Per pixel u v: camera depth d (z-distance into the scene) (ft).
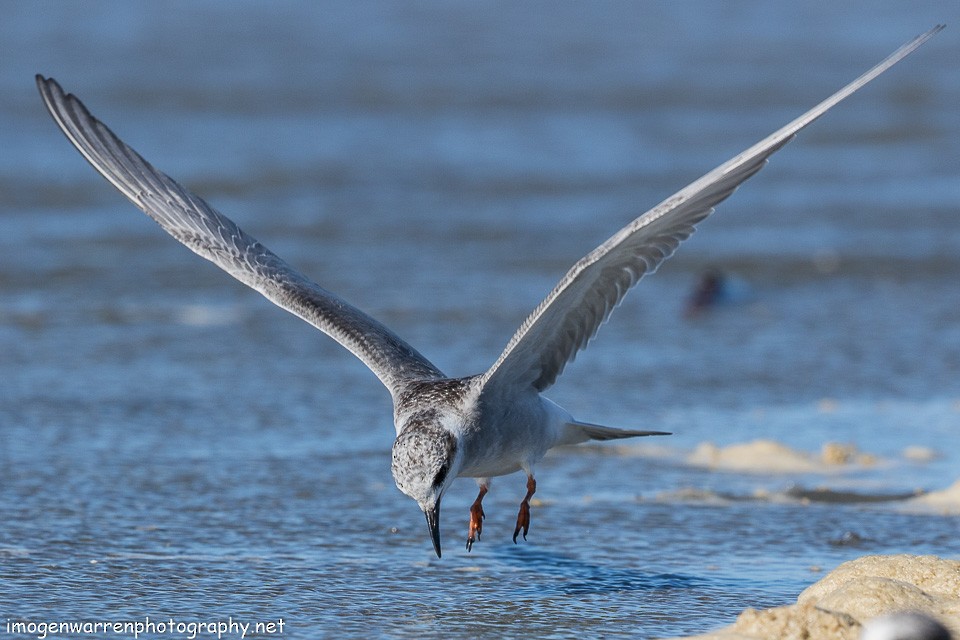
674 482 41.39
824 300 66.18
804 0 216.13
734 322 62.69
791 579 32.58
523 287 67.05
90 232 79.00
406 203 88.12
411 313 61.77
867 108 127.34
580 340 30.68
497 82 139.74
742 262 73.72
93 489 39.65
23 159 98.27
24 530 35.78
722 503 39.24
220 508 38.19
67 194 88.43
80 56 150.92
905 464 43.09
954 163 102.99
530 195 90.58
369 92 132.36
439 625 29.32
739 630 27.02
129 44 162.40
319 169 98.43
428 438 28.73
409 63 152.97
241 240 35.65
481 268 71.00
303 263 71.36
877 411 49.19
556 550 35.04
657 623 29.43
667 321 63.05
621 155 104.63
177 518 37.19
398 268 70.79
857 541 35.55
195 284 68.80
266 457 43.39
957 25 182.80
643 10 206.90
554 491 40.60
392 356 32.68
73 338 58.34
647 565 33.73
